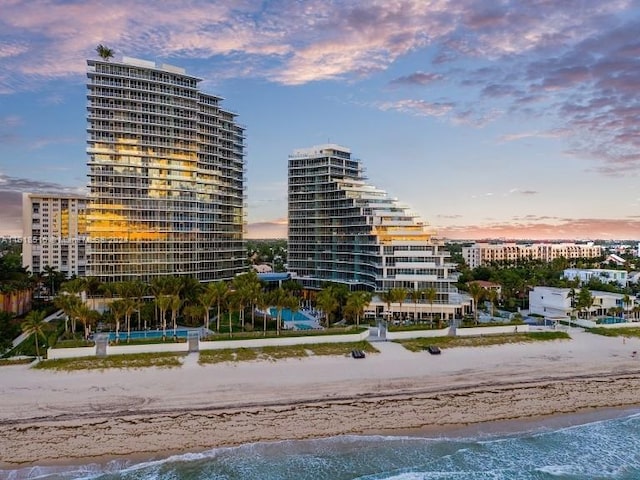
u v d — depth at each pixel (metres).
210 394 57.53
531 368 71.31
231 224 159.62
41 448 45.38
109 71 130.38
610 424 55.72
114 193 129.62
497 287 138.38
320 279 144.00
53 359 67.31
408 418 54.34
